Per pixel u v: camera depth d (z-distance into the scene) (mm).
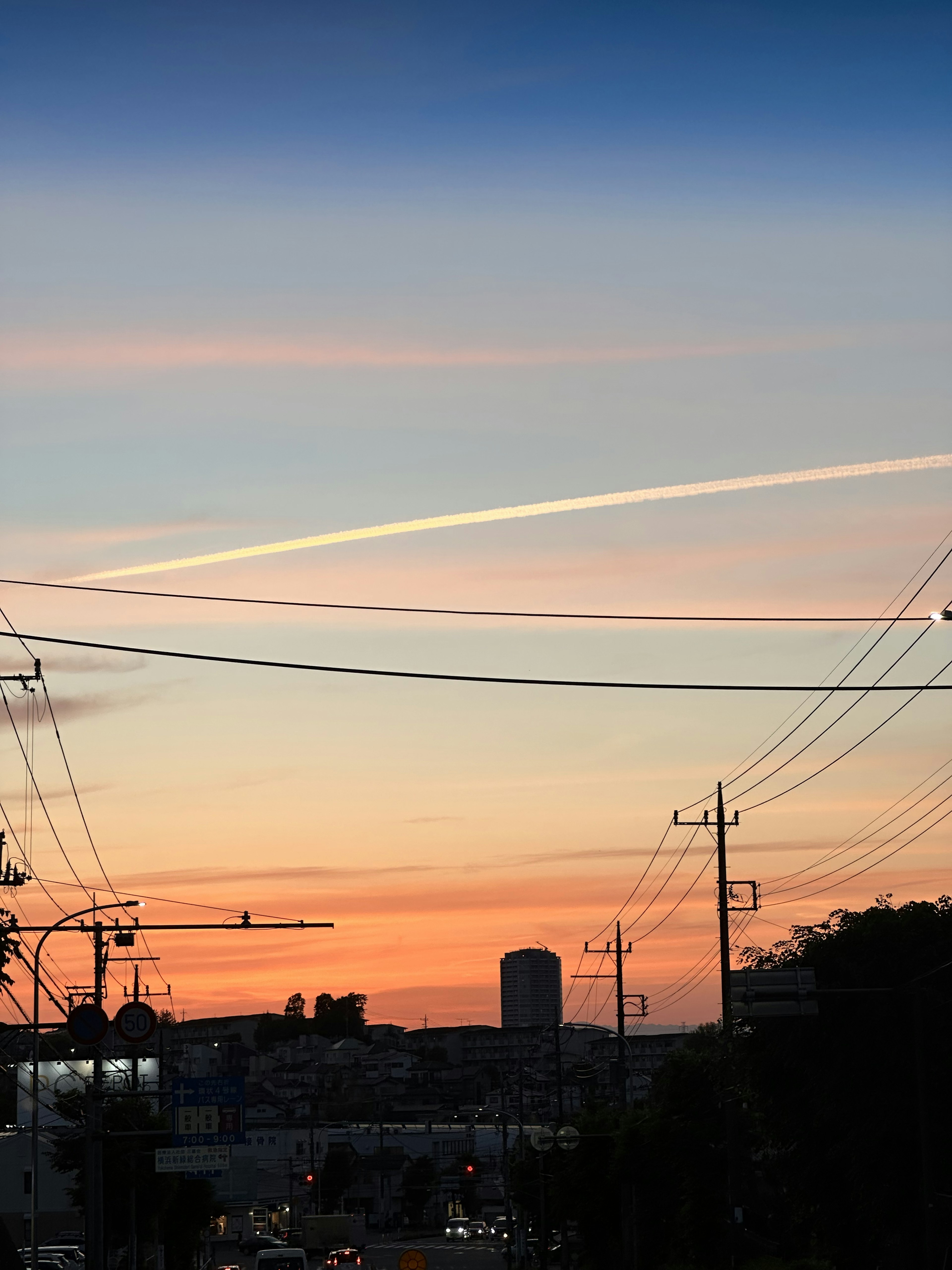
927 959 32250
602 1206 63531
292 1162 144750
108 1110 67500
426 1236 140375
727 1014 43625
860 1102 32625
